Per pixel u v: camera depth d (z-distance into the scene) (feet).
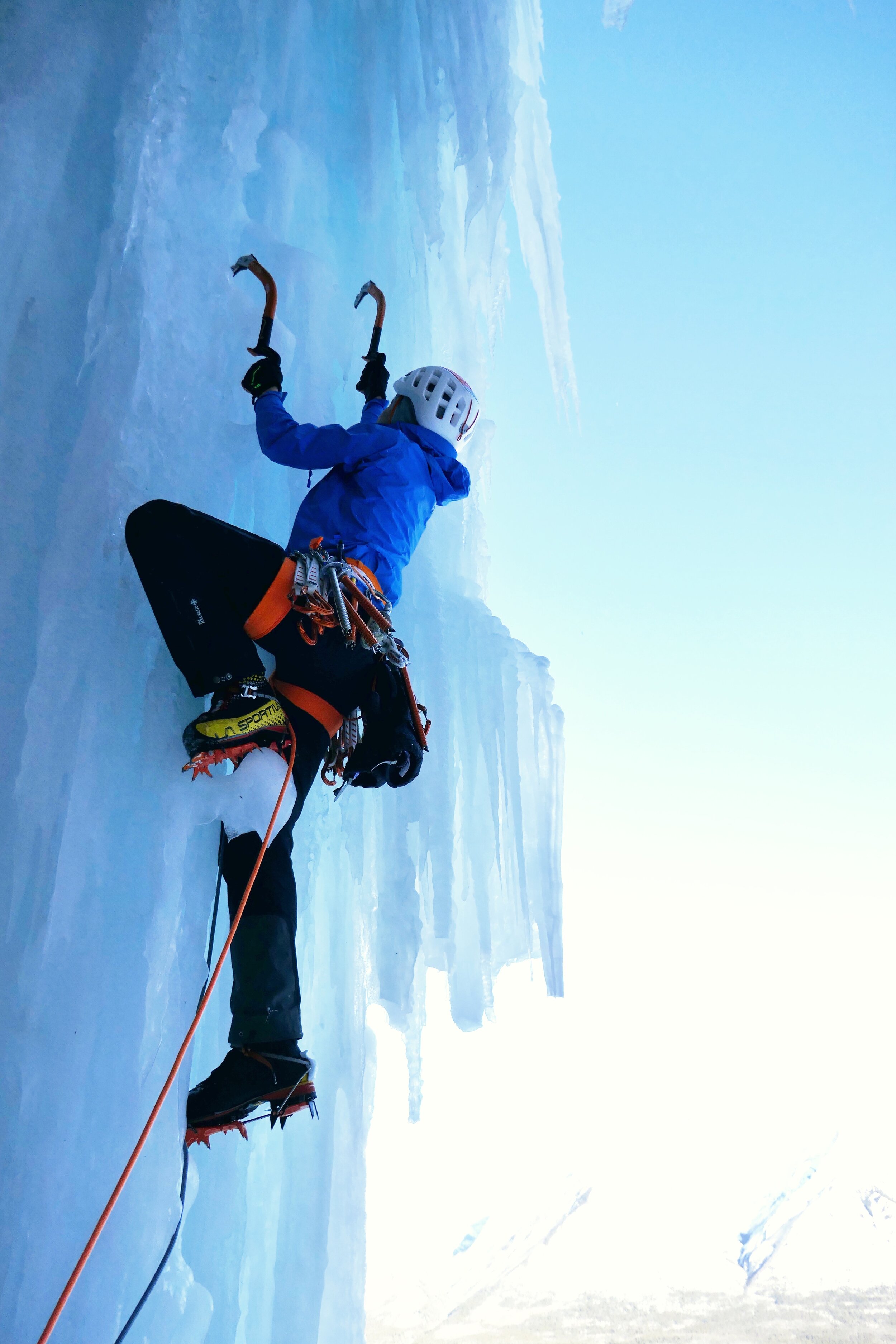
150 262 8.48
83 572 7.35
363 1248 9.57
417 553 11.96
